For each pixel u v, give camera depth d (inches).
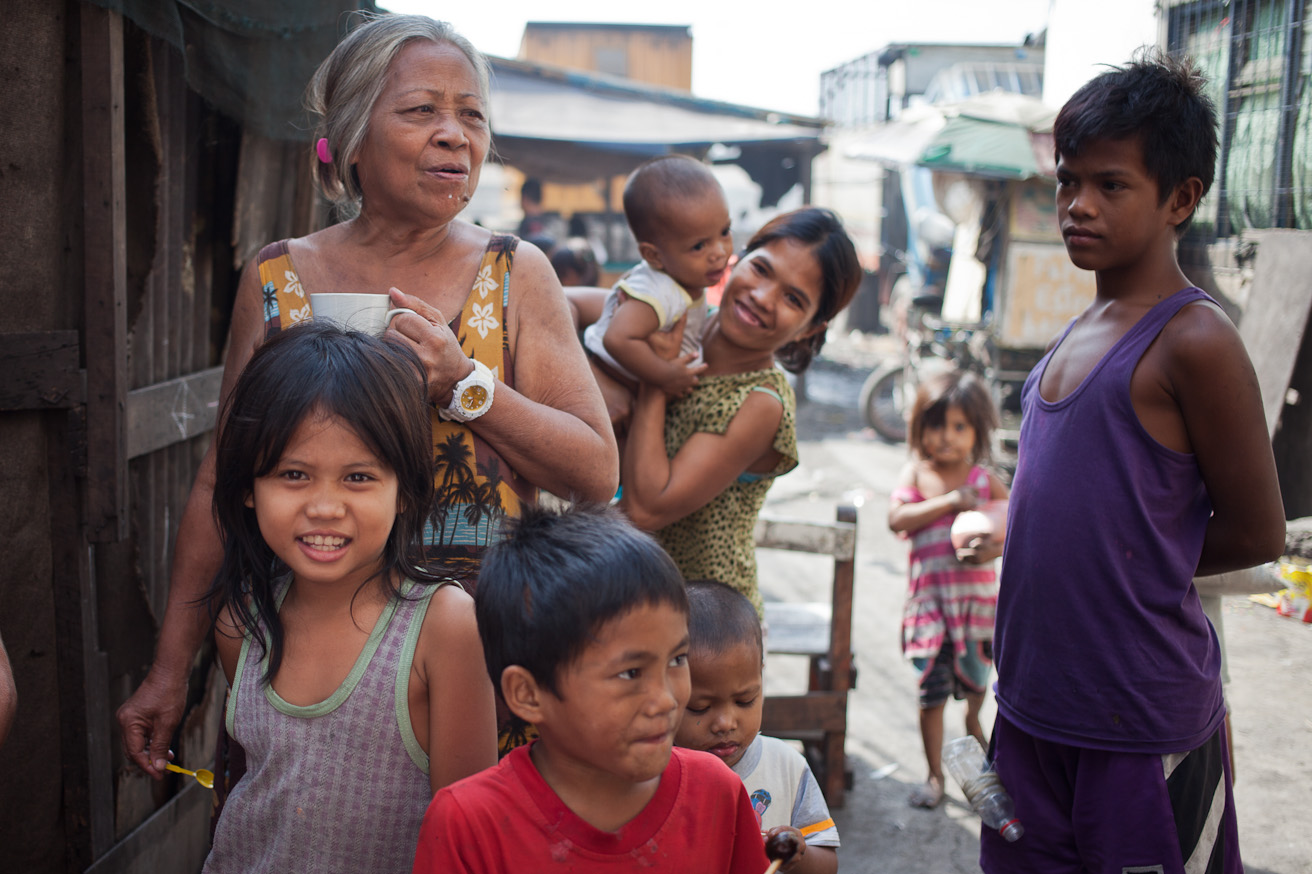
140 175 93.8
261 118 104.7
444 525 66.6
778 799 68.6
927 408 136.9
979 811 80.3
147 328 97.3
